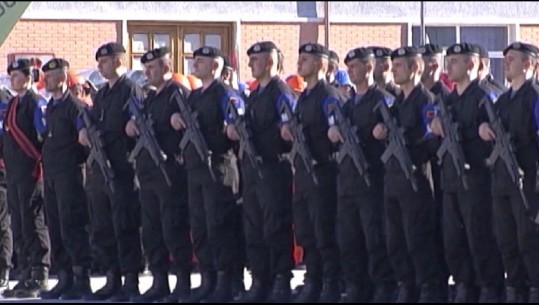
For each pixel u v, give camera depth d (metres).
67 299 21.80
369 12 36.56
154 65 20.95
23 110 22.61
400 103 19.41
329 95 19.89
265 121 20.12
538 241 18.42
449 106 18.89
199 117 20.48
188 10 36.19
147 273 25.77
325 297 19.91
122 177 21.27
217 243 20.50
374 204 19.55
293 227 20.30
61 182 21.84
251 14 37.06
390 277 19.62
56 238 22.19
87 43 35.53
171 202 20.80
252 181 20.19
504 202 18.48
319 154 19.91
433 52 20.45
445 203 18.98
